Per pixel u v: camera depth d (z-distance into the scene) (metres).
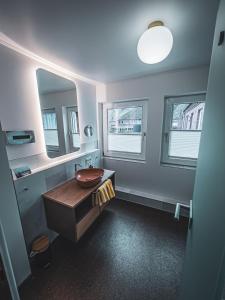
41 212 1.53
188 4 0.80
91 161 2.38
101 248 1.65
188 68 1.82
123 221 2.08
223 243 0.35
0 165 1.07
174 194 2.25
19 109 1.32
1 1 0.75
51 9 0.82
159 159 2.24
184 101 2.01
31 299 1.19
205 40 1.19
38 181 1.47
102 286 1.27
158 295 1.20
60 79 1.75
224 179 0.39
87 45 1.24
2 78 1.18
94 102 2.44
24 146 1.39
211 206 0.49
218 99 0.53
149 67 1.76
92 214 1.74
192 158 2.12
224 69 0.47
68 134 1.94
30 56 1.37
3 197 1.10
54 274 1.37
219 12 0.60
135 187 2.55
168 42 0.97
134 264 1.46
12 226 1.17
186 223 2.03
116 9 0.84
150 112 2.17
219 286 0.35
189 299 0.71
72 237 1.44
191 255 0.76
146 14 0.88
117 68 1.78
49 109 1.62
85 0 0.76
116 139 2.64
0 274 0.86
